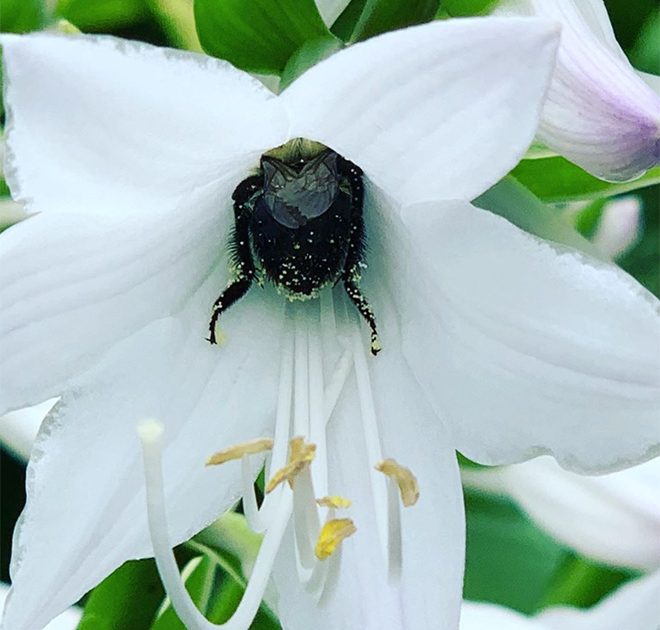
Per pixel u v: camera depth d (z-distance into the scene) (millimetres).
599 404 78
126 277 81
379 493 86
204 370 86
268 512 83
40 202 72
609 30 80
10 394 79
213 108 71
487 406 82
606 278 76
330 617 84
